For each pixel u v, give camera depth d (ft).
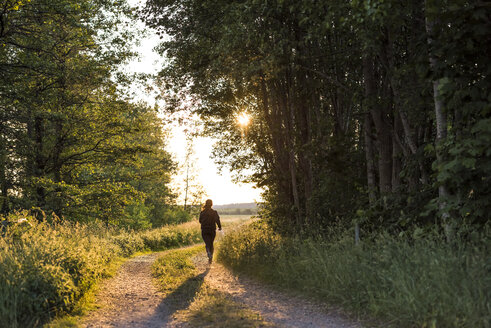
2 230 28.32
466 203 19.15
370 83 30.91
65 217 67.56
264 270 31.17
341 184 35.73
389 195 26.73
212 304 21.07
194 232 92.17
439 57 20.48
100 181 77.30
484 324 13.65
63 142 70.54
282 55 32.42
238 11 30.12
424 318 15.08
